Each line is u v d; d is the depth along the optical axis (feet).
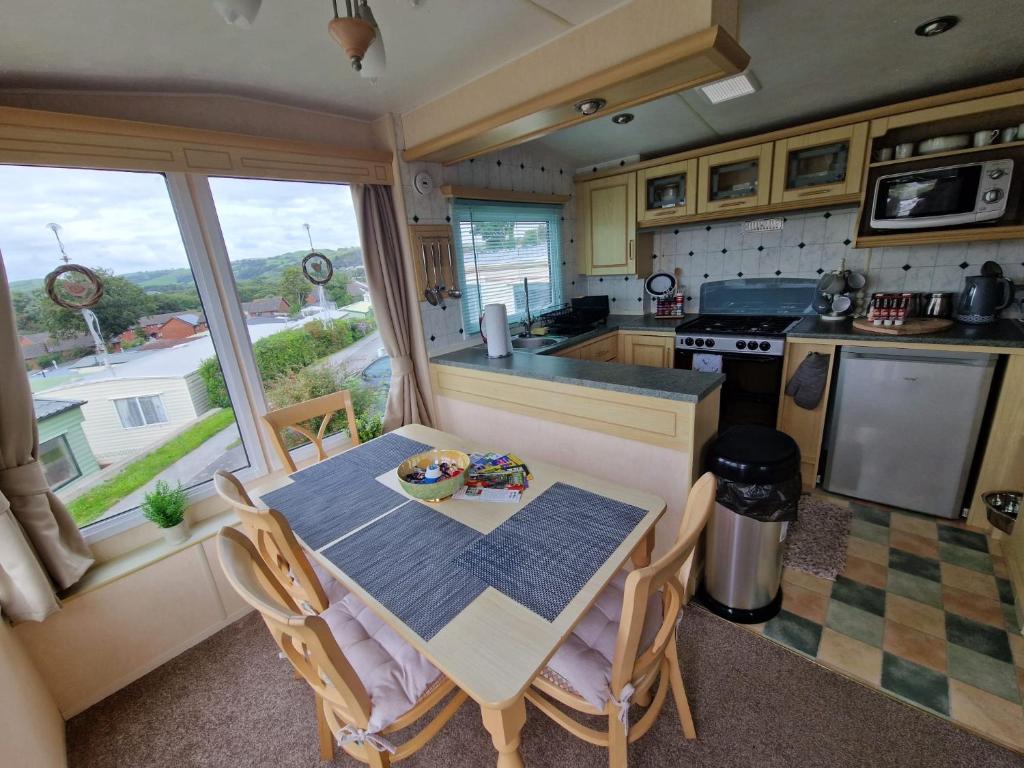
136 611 5.46
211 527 6.15
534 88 5.49
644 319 11.17
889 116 7.17
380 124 7.39
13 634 4.52
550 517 4.25
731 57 4.37
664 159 9.61
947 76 6.48
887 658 5.01
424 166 7.87
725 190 9.27
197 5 3.86
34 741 3.99
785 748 4.22
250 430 6.79
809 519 7.46
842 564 6.42
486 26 4.78
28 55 4.11
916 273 8.34
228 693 5.26
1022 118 6.76
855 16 4.83
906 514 7.46
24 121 4.40
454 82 6.20
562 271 11.57
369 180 7.20
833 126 7.66
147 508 5.63
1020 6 4.67
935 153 6.96
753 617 5.61
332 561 3.85
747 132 8.88
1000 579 5.97
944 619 5.43
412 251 7.80
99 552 5.50
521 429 7.45
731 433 5.81
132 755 4.64
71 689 5.05
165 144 5.29
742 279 10.34
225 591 6.23
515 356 8.07
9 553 4.37
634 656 3.06
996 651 4.98
